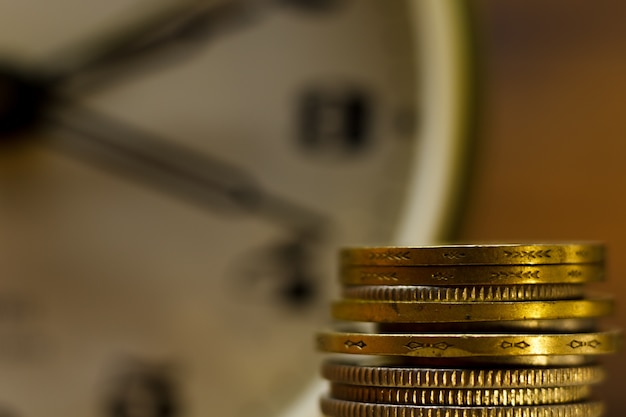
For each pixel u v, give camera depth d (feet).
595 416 0.47
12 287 0.57
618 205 0.67
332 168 0.58
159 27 0.58
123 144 0.58
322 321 0.58
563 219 0.67
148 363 0.58
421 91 0.58
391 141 0.58
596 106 0.67
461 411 0.45
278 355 0.58
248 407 0.58
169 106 0.58
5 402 0.58
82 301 0.58
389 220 0.58
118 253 0.58
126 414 0.58
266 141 0.58
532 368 0.46
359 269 0.47
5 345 0.57
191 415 0.58
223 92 0.58
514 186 0.67
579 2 0.67
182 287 0.58
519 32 0.67
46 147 0.57
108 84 0.57
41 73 0.57
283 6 0.58
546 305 0.46
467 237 0.59
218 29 0.58
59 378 0.58
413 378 0.46
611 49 0.67
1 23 0.57
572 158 0.67
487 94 0.59
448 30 0.58
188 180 0.58
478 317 0.45
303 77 0.58
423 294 0.46
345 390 0.47
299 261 0.58
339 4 0.58
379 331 0.47
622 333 0.47
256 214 0.58
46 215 0.57
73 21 0.57
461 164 0.58
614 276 0.67
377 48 0.58
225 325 0.58
